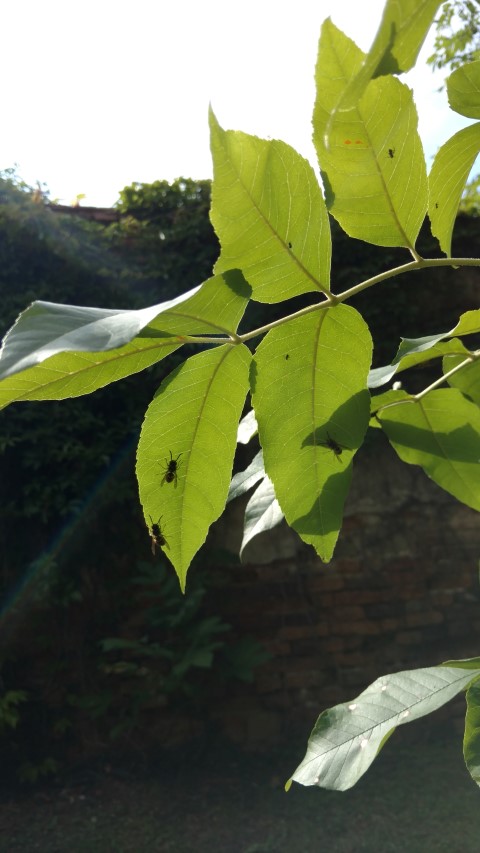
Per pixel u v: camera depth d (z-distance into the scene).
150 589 4.71
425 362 1.00
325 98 0.60
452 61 4.66
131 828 3.76
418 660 4.87
